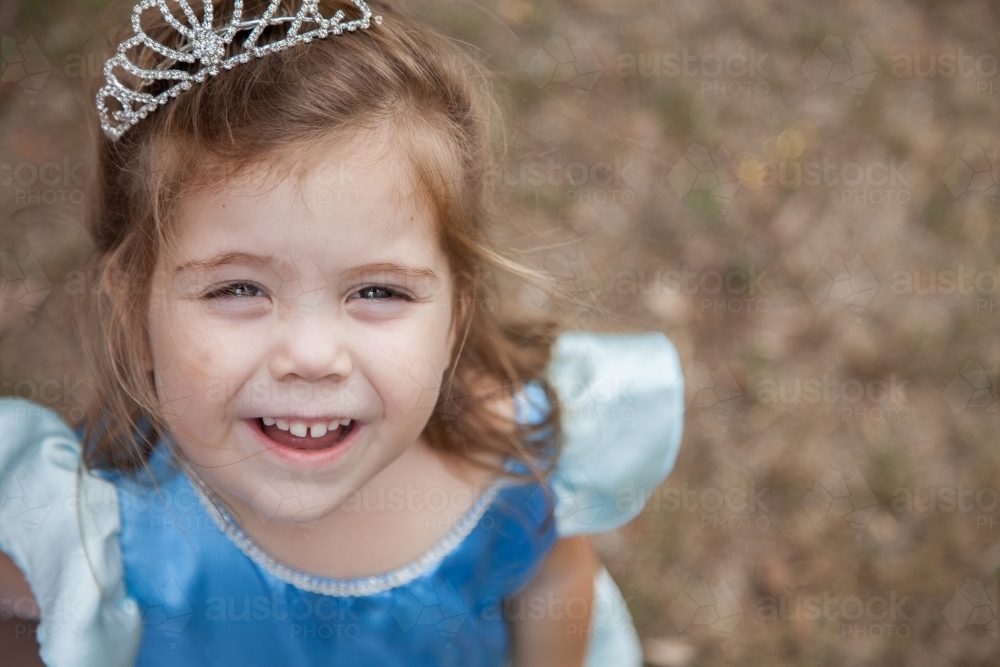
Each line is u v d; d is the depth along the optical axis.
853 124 3.08
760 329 2.78
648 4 3.16
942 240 2.95
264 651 1.54
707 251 2.84
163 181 1.27
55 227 2.51
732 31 3.17
